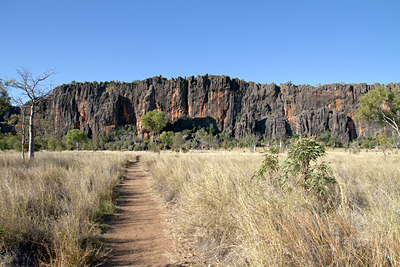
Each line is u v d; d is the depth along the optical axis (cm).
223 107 16712
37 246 370
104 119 15275
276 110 17125
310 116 16050
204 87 16762
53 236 381
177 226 538
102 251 404
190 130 15300
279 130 15975
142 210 694
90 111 15500
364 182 566
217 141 10175
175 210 661
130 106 16200
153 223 573
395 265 215
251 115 16200
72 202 559
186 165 1120
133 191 978
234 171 673
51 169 970
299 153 454
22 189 575
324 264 239
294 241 268
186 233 488
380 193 408
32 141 1697
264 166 565
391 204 320
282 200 388
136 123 15938
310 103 16788
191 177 789
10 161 1295
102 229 521
